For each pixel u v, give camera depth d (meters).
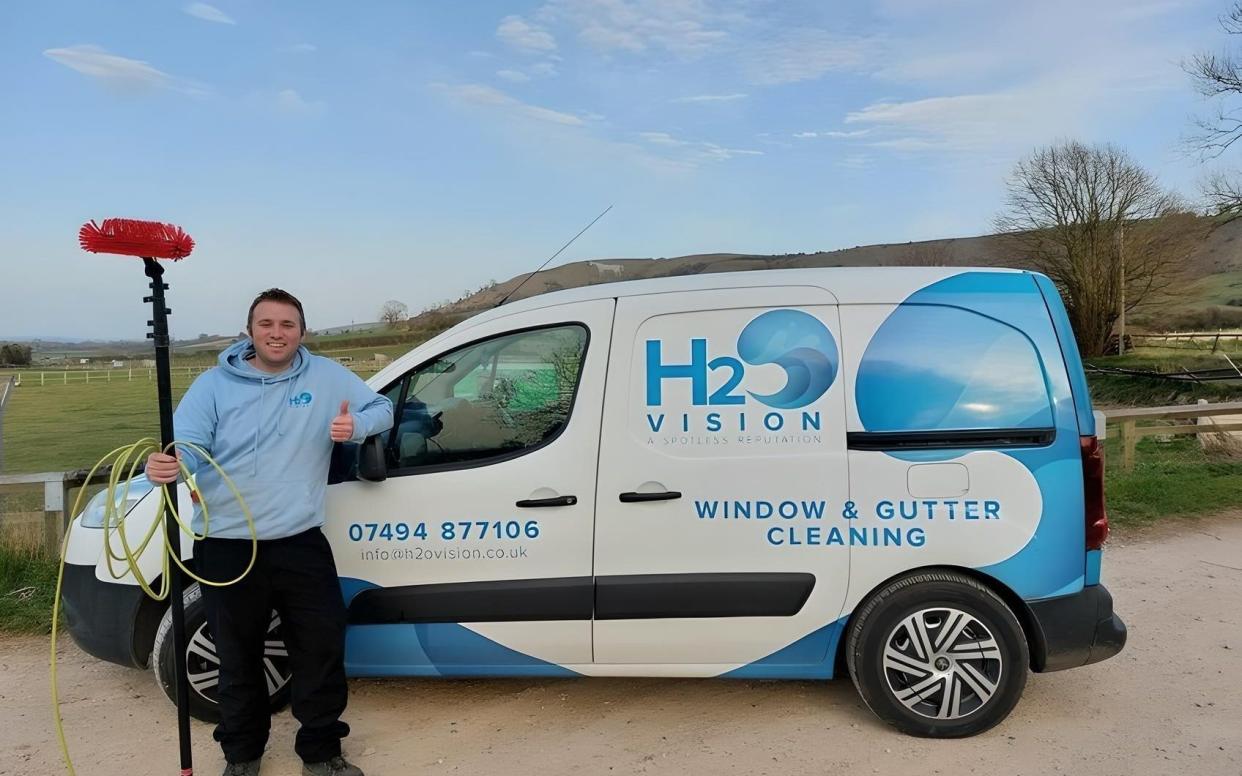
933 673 3.29
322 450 3.03
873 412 3.27
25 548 5.70
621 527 3.30
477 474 3.35
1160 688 3.82
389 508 3.36
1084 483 3.28
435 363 3.50
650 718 3.57
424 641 3.39
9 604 5.04
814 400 3.29
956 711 3.29
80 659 4.36
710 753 3.26
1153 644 4.39
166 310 2.74
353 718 3.61
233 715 3.02
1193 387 25.97
